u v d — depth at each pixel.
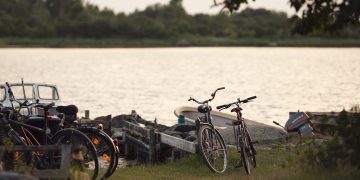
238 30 170.88
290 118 19.91
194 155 15.94
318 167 11.57
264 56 139.25
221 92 57.66
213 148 14.66
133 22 165.88
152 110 42.41
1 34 158.00
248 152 14.34
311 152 12.05
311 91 57.38
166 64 107.44
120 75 80.31
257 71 91.06
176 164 15.66
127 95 53.34
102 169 13.45
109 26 162.50
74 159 12.12
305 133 18.91
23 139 12.70
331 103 46.78
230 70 93.00
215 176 13.89
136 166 16.36
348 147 10.87
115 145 12.92
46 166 12.36
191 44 166.62
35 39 158.75
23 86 22.83
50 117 13.10
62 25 161.38
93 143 12.90
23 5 171.50
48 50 159.75
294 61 118.25
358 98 50.47
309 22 10.85
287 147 16.52
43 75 76.81
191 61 117.19
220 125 26.44
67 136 12.59
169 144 17.94
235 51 167.25
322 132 17.31
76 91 56.53
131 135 21.95
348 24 10.62
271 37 169.12
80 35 161.88
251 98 14.37
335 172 11.20
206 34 171.25
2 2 170.50
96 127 12.99
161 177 14.07
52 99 23.22
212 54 148.50
